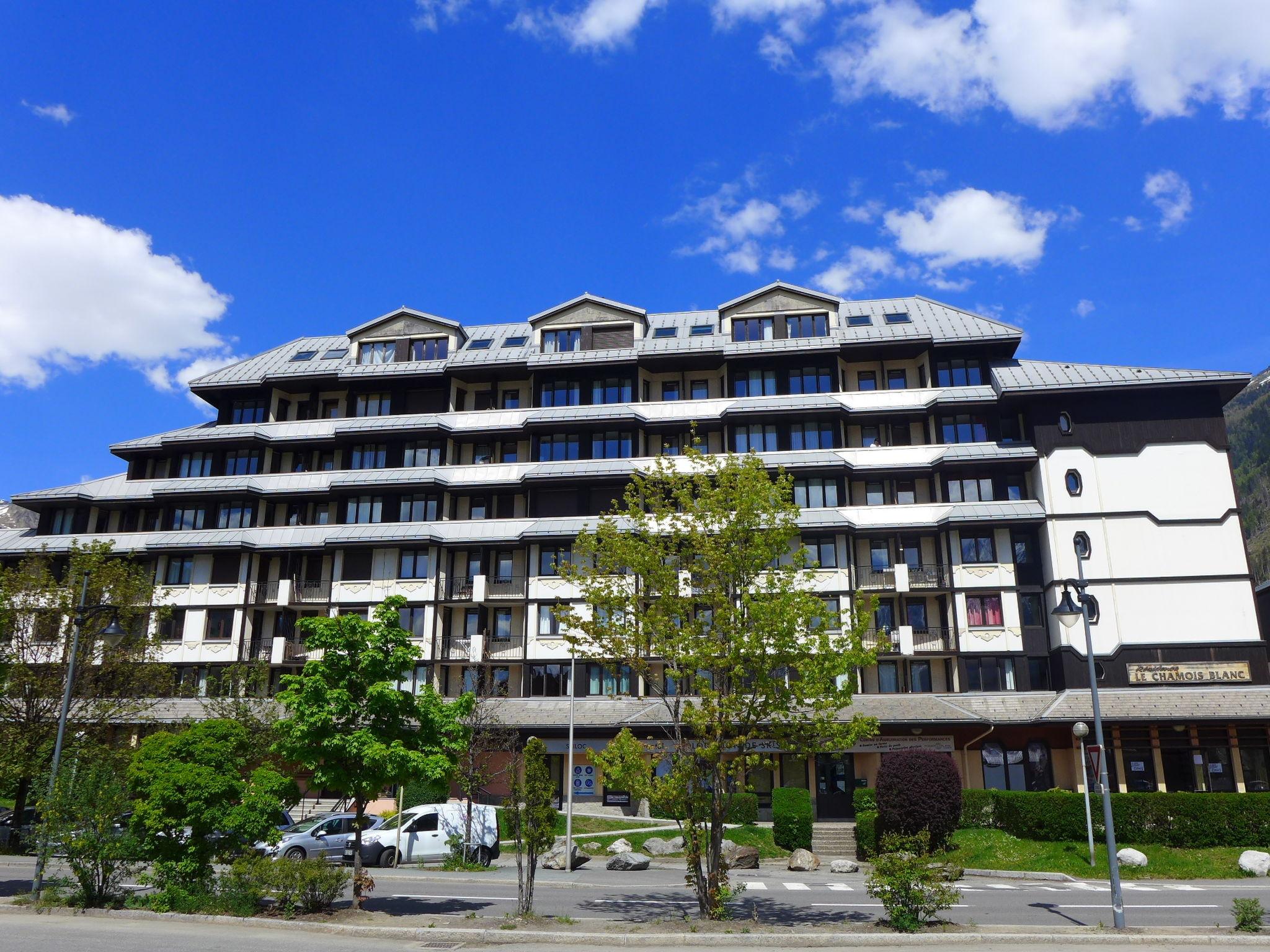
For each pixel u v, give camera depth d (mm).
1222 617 41125
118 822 21078
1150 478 43094
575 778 43469
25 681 35062
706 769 19281
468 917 19562
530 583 47500
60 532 53469
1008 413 47156
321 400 55594
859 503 47625
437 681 47562
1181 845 31156
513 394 54094
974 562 44500
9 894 22750
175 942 16469
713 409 49750
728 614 19000
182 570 50812
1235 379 42906
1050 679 42875
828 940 17094
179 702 46781
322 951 15867
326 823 31172
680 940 17172
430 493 50281
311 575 50844
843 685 19391
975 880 27891
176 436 53469
